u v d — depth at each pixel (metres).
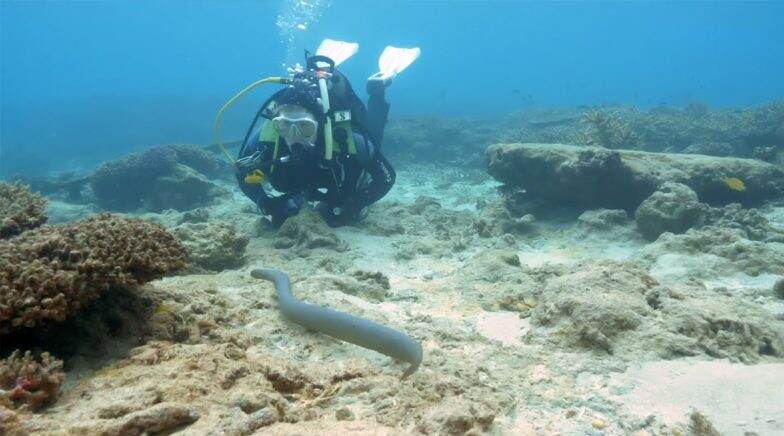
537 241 8.18
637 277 4.75
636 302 4.22
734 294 5.07
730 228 7.08
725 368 3.51
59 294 3.08
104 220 4.06
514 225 8.46
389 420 2.75
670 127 17.27
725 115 19.23
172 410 2.40
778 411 2.93
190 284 5.19
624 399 3.20
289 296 4.46
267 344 3.93
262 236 8.52
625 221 8.10
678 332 3.86
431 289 5.73
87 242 3.59
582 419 3.01
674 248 6.38
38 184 16.98
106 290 3.59
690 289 4.75
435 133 21.73
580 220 8.33
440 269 6.80
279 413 2.69
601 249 7.47
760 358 3.70
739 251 5.99
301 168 7.82
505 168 9.56
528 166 9.25
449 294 5.51
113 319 3.62
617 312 3.99
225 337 3.76
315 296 4.93
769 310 4.62
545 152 9.02
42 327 3.23
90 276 3.37
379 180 8.84
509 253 6.36
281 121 7.16
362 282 5.59
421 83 101.81
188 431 2.33
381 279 5.80
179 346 3.31
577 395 3.27
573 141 15.22
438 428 2.57
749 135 15.52
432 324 4.56
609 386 3.36
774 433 2.75
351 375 3.29
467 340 4.17
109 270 3.48
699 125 17.30
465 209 11.80
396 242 8.05
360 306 5.06
